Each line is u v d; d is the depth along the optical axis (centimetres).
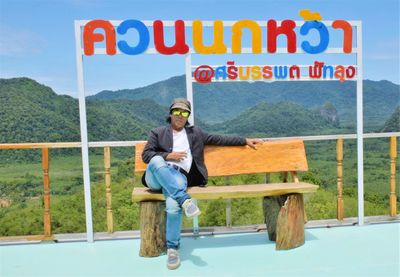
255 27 373
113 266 310
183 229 399
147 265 310
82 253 343
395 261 307
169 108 338
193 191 324
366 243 351
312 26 384
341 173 411
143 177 334
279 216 337
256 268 298
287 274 286
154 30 362
